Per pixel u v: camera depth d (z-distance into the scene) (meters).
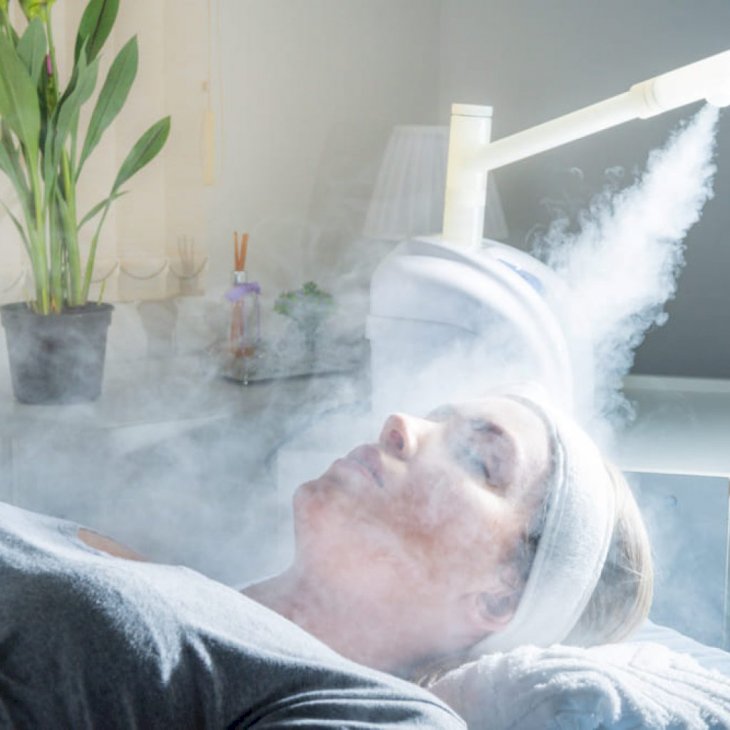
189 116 2.13
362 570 1.01
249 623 0.88
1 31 1.87
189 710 0.82
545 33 2.23
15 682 0.84
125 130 2.08
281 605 1.03
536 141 1.45
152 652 0.83
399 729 0.80
